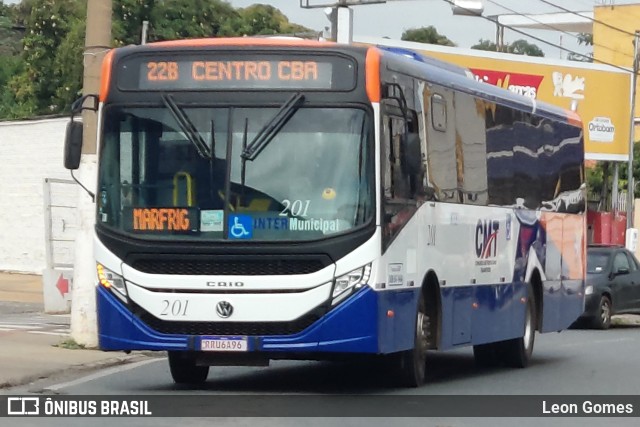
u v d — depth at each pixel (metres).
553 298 21.86
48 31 56.78
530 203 20.50
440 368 19.95
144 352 20.56
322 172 13.94
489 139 18.45
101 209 14.34
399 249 14.62
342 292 13.80
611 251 32.34
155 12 54.16
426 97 15.85
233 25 57.00
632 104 49.88
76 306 20.31
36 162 42.19
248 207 13.95
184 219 14.05
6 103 59.03
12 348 19.88
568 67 50.75
